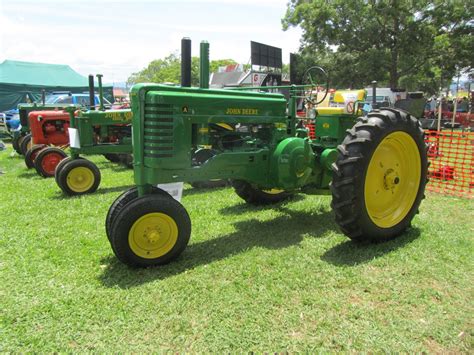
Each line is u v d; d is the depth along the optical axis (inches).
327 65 834.2
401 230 142.5
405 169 148.4
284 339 86.1
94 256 131.7
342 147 131.0
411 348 82.3
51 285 111.3
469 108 736.3
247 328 89.8
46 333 89.2
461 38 805.9
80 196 223.6
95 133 253.3
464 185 228.2
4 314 96.3
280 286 107.8
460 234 144.6
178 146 127.5
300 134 169.3
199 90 132.3
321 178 167.0
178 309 97.6
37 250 137.8
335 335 86.9
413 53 778.8
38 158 279.6
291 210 181.8
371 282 109.4
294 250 133.1
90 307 99.0
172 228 123.8
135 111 125.4
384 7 753.6
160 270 120.0
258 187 159.6
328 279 111.6
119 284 111.4
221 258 128.3
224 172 141.1
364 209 130.1
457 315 93.5
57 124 321.7
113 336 87.7
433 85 1110.4
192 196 211.0
